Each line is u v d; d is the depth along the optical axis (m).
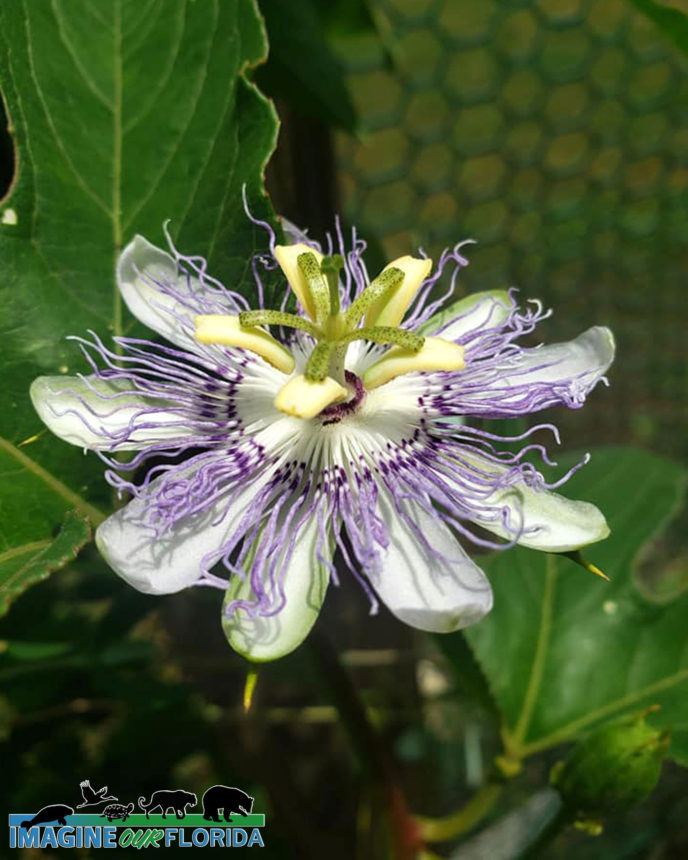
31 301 0.13
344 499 0.11
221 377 0.12
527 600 0.16
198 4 0.13
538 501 0.11
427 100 0.40
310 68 0.17
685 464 0.32
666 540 0.28
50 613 0.17
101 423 0.11
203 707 0.18
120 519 0.10
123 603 0.17
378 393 0.12
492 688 0.15
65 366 0.13
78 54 0.13
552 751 0.23
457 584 0.10
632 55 0.28
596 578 0.16
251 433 0.12
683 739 0.14
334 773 0.21
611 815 0.14
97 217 0.13
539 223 0.31
